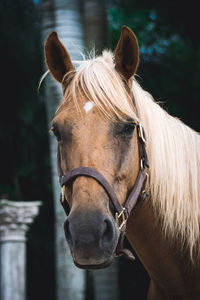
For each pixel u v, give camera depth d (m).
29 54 9.75
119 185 2.05
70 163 2.03
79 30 5.20
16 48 9.63
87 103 2.09
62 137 2.08
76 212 1.88
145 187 2.28
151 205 2.34
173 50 9.78
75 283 5.04
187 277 2.42
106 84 2.12
